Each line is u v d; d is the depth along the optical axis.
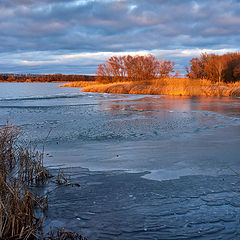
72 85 55.59
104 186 4.66
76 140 8.09
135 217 3.62
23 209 3.51
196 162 5.87
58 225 3.49
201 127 10.05
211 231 3.26
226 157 6.19
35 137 8.48
